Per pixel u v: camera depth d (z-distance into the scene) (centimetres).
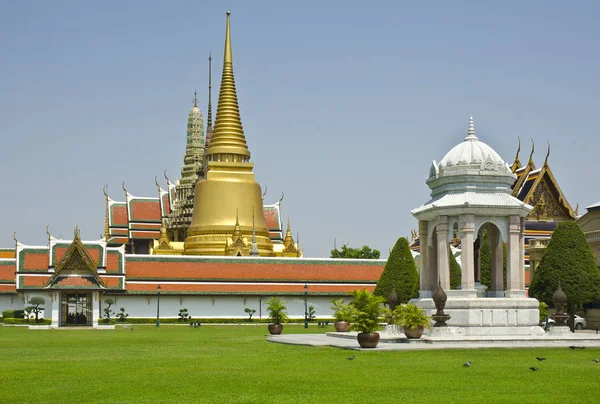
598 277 6988
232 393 2583
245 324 9794
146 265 10306
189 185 15812
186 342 5359
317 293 10625
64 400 2447
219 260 10669
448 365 3388
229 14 13200
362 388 2691
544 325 6925
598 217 8812
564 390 2638
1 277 10256
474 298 5031
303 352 4162
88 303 9225
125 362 3675
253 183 12838
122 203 15925
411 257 8550
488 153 5388
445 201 5238
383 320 4266
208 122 15725
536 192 10525
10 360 3828
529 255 9331
